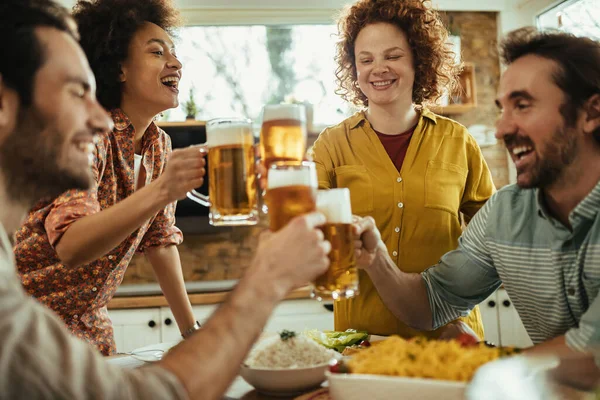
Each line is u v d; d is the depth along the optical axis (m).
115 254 1.71
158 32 1.75
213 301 3.27
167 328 3.22
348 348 1.36
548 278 1.27
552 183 1.19
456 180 1.87
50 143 0.82
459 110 3.81
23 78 0.78
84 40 1.72
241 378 1.23
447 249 1.83
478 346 0.97
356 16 1.90
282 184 0.98
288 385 1.06
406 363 0.87
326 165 1.92
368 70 1.83
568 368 0.75
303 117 1.20
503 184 4.06
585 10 3.45
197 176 1.28
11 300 0.66
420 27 1.83
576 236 1.20
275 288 0.83
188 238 3.90
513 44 1.21
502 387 0.67
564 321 1.26
